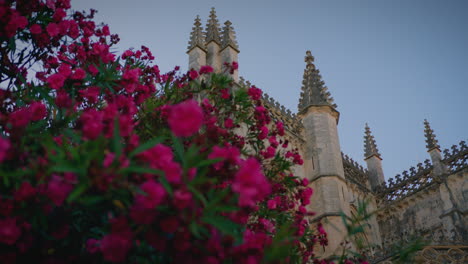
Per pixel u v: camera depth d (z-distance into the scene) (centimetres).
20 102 529
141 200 323
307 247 743
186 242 328
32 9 612
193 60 2169
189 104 315
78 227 423
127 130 381
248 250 348
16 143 376
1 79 596
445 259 1759
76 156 320
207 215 329
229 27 2311
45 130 496
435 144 2830
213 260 338
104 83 580
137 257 386
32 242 396
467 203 2509
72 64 658
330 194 2180
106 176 310
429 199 2684
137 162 339
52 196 344
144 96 610
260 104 751
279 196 683
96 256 402
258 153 707
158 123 536
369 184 3094
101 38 707
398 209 2816
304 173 2350
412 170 2880
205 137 444
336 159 2373
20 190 354
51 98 521
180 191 313
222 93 725
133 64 762
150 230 335
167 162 329
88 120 386
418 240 552
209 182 339
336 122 2683
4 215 366
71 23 654
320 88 2692
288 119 2472
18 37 615
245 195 307
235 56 2228
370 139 3375
